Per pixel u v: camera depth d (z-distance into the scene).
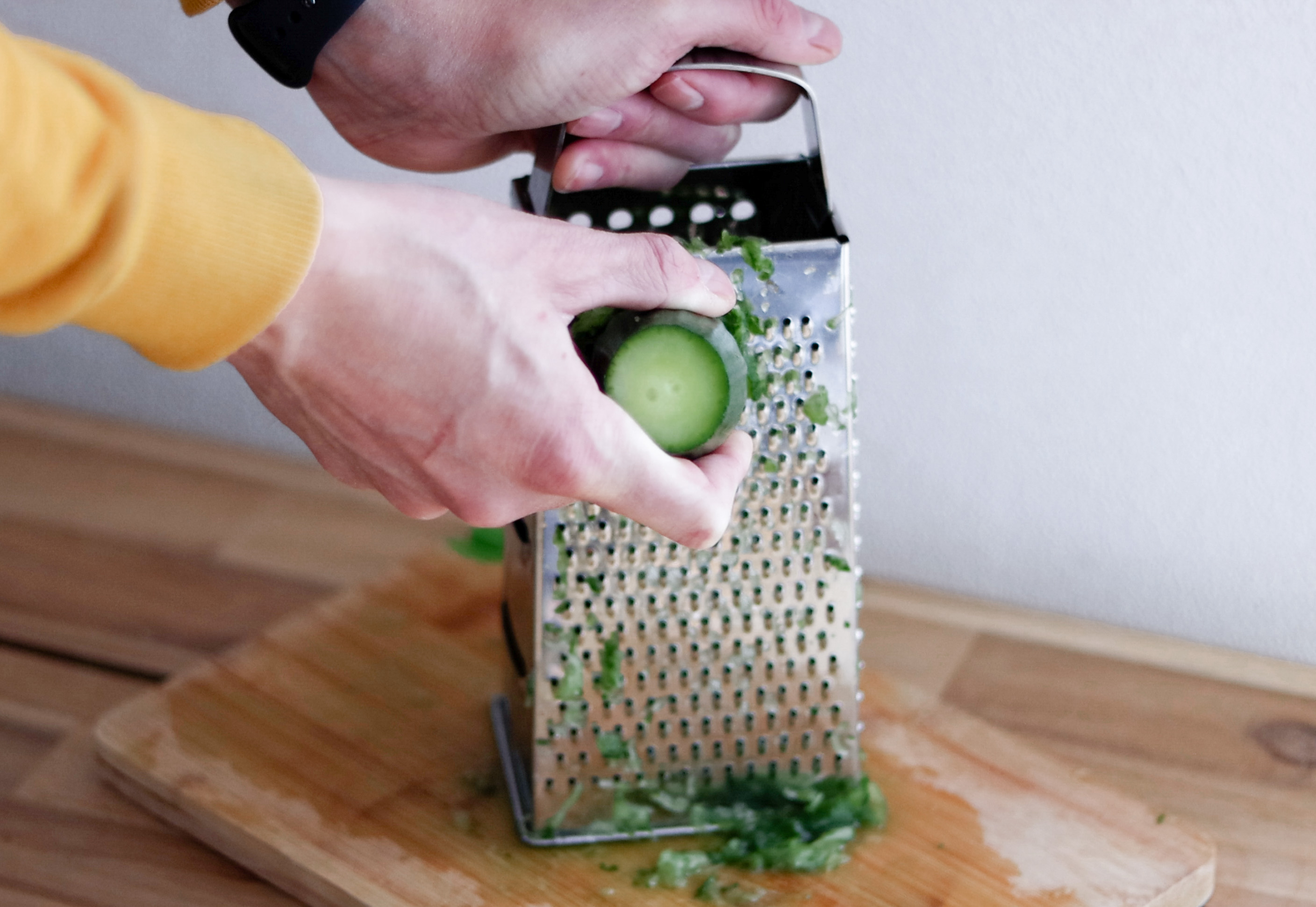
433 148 0.92
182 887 0.87
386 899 0.85
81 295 0.68
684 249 0.79
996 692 0.96
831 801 0.88
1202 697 0.96
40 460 1.10
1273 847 0.88
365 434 0.76
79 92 0.68
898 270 0.99
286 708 0.93
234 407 1.12
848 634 0.87
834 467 0.85
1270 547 0.99
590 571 0.85
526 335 0.73
